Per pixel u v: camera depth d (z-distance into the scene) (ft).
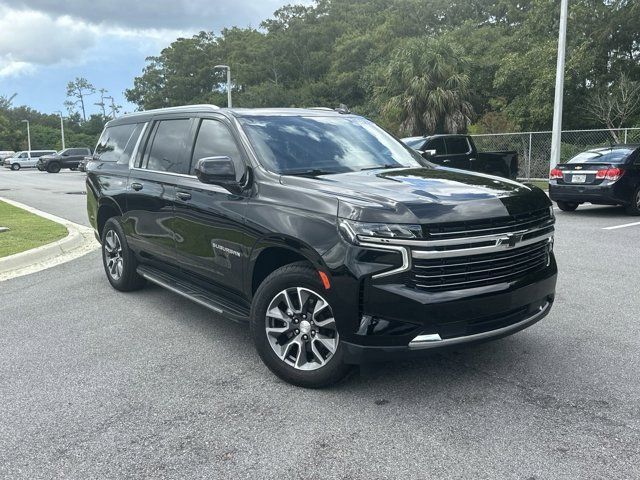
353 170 15.30
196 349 16.12
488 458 10.24
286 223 13.05
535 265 13.38
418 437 11.03
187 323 18.49
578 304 19.45
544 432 11.10
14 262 27.40
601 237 32.63
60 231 35.96
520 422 11.51
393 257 11.53
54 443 11.14
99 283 23.95
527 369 14.11
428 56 89.92
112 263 22.54
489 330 12.25
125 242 21.13
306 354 13.29
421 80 89.10
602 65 95.25
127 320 18.88
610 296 20.38
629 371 13.88
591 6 90.43
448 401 12.51
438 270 11.63
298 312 13.26
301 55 227.40
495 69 122.62
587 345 15.65
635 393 12.70
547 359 14.73
